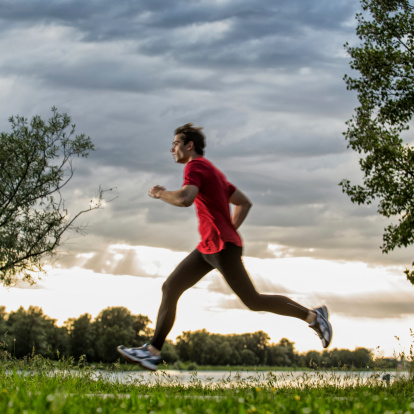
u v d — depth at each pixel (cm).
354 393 469
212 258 444
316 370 593
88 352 10475
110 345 10500
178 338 11156
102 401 362
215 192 441
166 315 455
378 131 1786
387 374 566
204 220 445
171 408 330
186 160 473
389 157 1741
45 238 1401
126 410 330
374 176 1767
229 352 10756
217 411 322
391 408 332
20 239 1395
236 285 446
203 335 11169
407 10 1809
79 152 1438
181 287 459
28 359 615
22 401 338
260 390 429
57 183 1425
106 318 11269
